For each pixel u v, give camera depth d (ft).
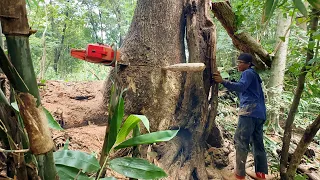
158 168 3.87
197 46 10.39
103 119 11.46
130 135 9.05
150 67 10.64
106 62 8.57
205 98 10.50
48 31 22.85
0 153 4.66
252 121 10.75
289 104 16.63
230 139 14.38
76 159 3.75
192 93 10.39
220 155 11.75
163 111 10.39
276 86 15.25
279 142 14.55
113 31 27.53
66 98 13.21
